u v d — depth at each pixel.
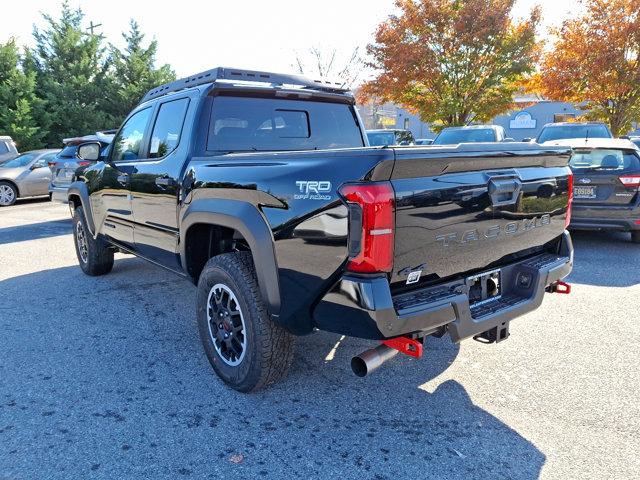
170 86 4.40
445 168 2.53
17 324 4.47
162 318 4.62
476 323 2.69
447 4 18.98
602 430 2.80
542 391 3.24
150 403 3.11
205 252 3.77
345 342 4.03
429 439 2.74
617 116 19.27
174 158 3.81
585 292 5.22
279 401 3.14
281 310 2.80
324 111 4.40
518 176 3.00
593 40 18.11
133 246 4.75
